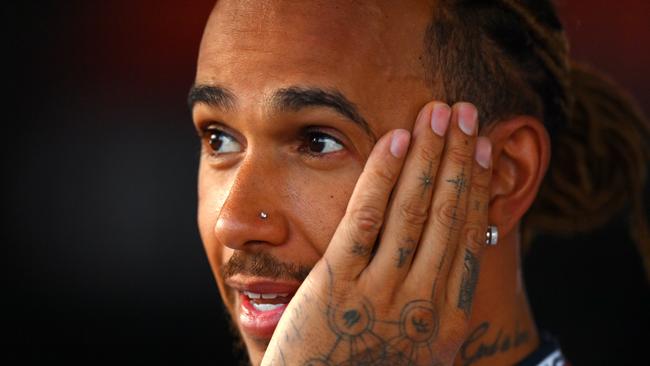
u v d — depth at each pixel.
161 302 6.19
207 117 2.80
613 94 3.64
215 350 6.15
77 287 6.20
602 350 5.75
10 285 6.18
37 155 6.20
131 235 6.17
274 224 2.64
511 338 3.01
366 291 2.55
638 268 5.63
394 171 2.54
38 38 6.16
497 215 2.87
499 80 2.85
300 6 2.65
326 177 2.65
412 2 2.72
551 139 3.10
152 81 6.14
